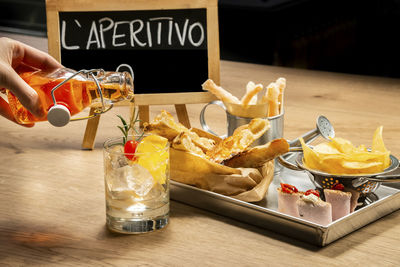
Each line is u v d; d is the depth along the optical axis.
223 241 0.81
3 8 3.72
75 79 0.89
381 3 2.89
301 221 0.79
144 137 0.88
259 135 0.99
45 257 0.77
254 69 1.98
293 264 0.74
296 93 1.68
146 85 1.31
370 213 0.85
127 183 0.82
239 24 3.10
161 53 1.32
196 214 0.90
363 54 3.03
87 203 0.96
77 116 1.50
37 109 0.86
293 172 1.06
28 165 1.14
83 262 0.76
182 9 1.32
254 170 0.93
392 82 1.82
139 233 0.84
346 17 2.97
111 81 0.95
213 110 1.56
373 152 0.94
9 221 0.89
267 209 0.83
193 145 0.94
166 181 0.85
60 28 1.30
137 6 1.30
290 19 2.97
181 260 0.76
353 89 1.73
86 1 1.30
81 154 1.21
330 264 0.74
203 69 1.32
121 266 0.74
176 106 1.33
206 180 0.92
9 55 1.01
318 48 3.07
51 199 0.97
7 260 0.76
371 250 0.78
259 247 0.79
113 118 1.49
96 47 1.31
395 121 1.41
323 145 0.96
